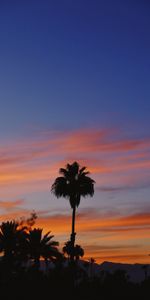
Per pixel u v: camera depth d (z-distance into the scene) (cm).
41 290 5700
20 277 6044
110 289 6462
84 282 6656
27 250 6988
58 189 6600
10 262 6462
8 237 6769
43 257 7312
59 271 6631
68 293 5897
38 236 7181
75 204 6581
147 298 6456
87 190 6581
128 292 6525
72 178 6638
